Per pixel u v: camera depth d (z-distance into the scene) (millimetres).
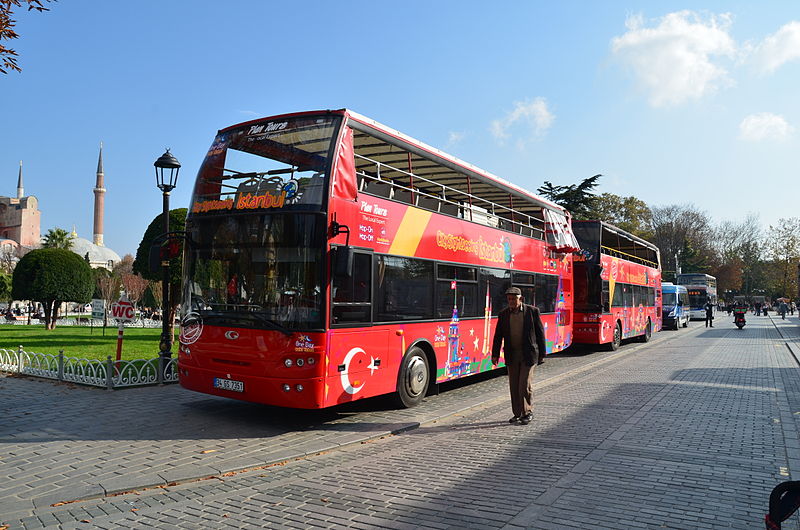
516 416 8609
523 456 6695
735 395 10852
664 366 15633
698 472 6027
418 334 9609
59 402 9430
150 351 16500
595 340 18234
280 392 7469
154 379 11062
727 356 18578
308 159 7961
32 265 26453
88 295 27766
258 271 7840
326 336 7484
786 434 7703
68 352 16094
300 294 7512
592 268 18438
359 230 8234
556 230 15539
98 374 10883
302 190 7766
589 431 7930
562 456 6672
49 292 26297
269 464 6422
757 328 36938
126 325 33625
